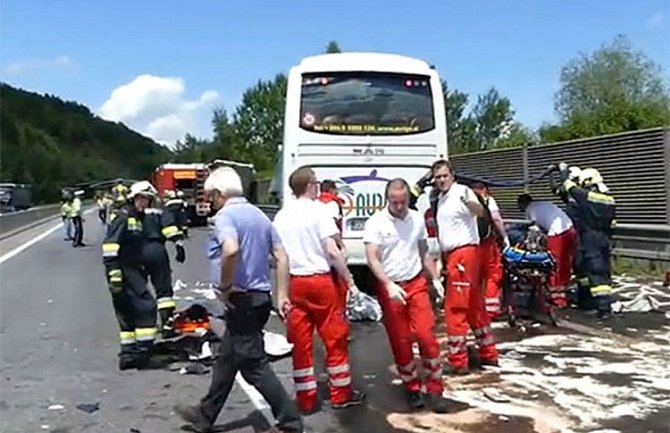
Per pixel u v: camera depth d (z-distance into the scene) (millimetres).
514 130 56594
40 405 7770
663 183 15820
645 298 12383
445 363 8992
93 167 135500
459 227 8492
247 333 6523
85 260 22734
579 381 8094
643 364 8789
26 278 18500
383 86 13953
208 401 6742
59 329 11867
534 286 11211
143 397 7988
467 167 24922
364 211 13695
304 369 7258
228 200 6613
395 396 7750
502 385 7988
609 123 30531
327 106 13867
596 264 11797
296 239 7219
